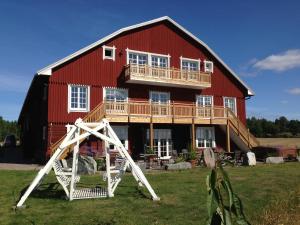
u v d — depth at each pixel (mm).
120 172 10266
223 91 28562
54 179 13000
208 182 3377
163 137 25328
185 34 27109
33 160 25016
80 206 8672
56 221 7449
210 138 27062
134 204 8930
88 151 19938
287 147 25219
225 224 3328
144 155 20109
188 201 9336
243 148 26422
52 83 21312
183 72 25203
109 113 20609
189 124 25125
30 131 29266
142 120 21609
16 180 12672
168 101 25641
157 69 24047
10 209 8398
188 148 23531
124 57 24062
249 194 10516
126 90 23875
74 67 22094
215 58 28391
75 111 21812
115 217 7750
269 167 18578
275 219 8031
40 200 9289
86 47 22250
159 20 25594
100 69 22984
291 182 12820
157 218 7766
